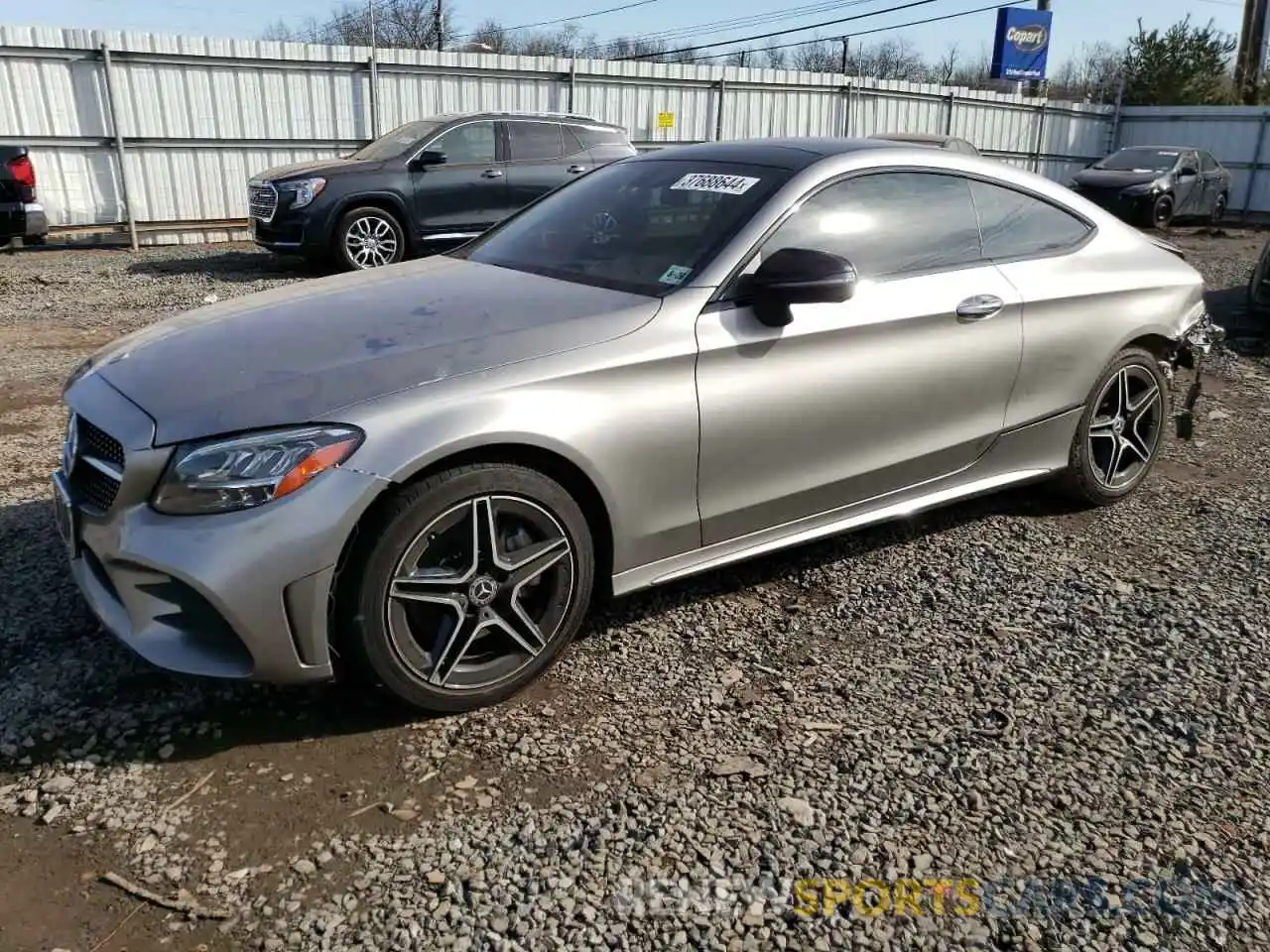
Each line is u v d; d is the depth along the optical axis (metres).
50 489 4.50
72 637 3.27
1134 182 18.95
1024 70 27.77
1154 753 2.81
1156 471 5.16
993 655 3.30
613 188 4.02
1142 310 4.42
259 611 2.56
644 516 3.13
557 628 3.03
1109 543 4.21
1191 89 27.69
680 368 3.10
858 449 3.59
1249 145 24.30
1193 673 3.21
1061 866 2.38
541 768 2.70
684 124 18.77
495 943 2.12
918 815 2.54
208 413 2.64
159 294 10.06
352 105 15.83
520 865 2.34
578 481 3.02
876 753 2.78
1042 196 4.26
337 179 11.25
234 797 2.56
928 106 22.19
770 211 3.41
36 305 9.30
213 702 2.95
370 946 2.11
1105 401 4.45
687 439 3.13
